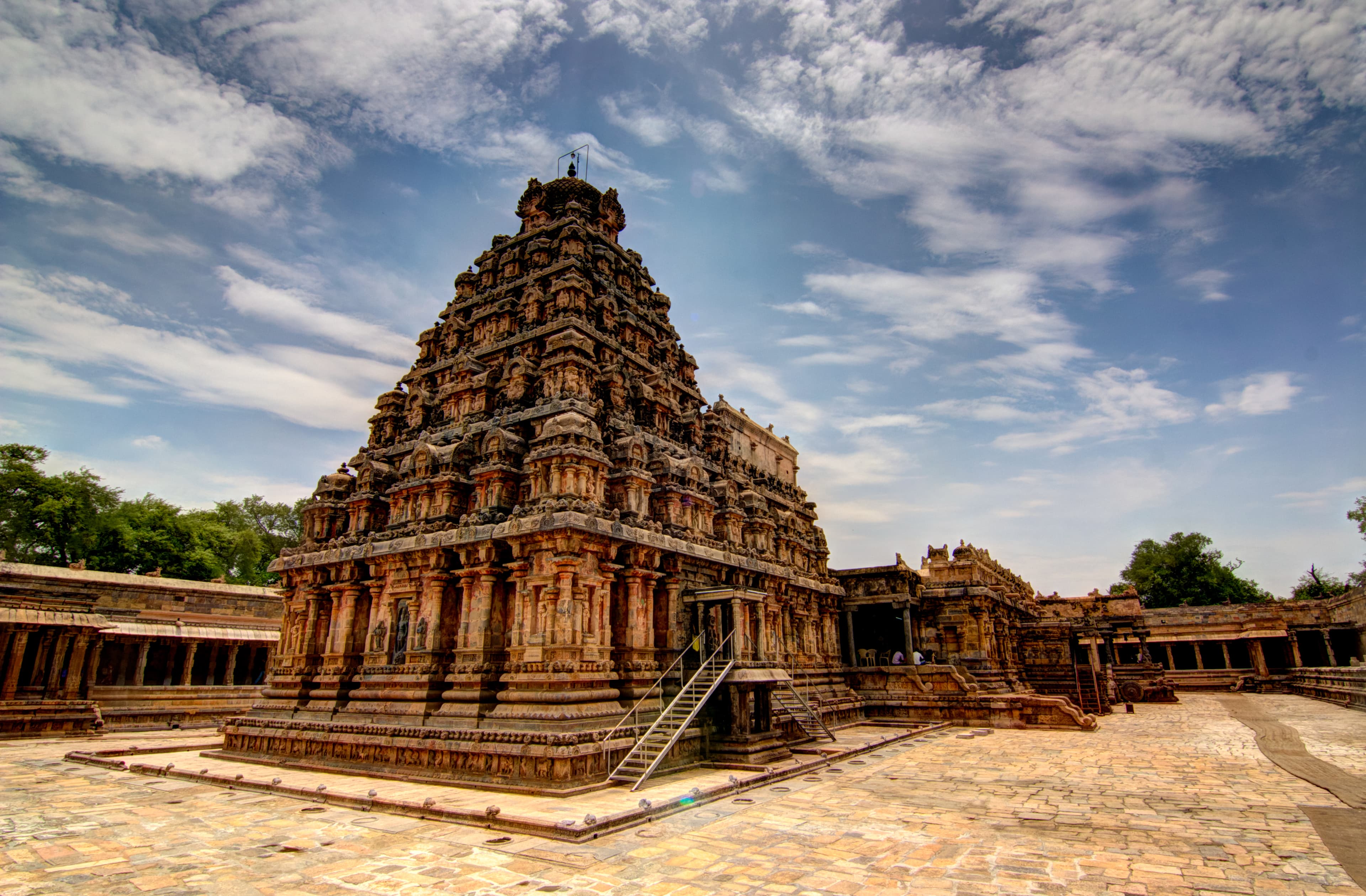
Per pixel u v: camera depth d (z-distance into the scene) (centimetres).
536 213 4256
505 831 1753
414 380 3906
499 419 3120
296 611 3409
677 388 3888
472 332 3869
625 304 3938
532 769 2164
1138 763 2803
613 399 3206
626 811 1814
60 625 4206
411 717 2578
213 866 1501
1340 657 7438
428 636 2739
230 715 4953
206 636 5059
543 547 2481
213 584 5538
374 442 3812
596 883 1381
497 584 2670
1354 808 1952
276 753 2916
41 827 1845
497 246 4216
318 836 1733
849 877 1398
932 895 1298
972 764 2795
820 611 4525
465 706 2488
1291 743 3369
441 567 2778
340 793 2128
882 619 5319
